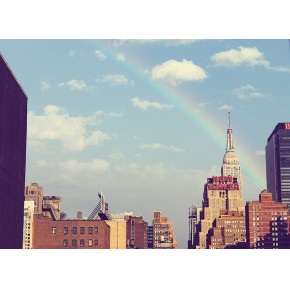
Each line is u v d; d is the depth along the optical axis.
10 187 149.12
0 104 140.50
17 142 161.75
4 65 145.75
